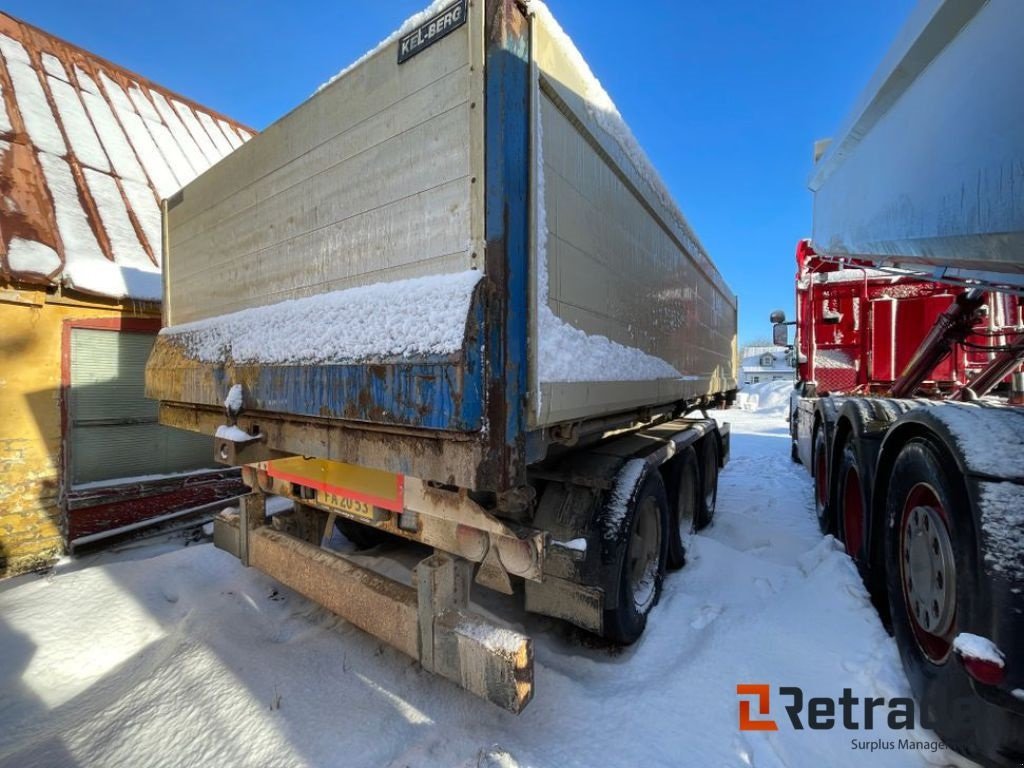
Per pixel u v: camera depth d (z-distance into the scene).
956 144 1.64
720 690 2.28
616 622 2.51
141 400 4.95
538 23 1.83
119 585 3.60
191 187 3.35
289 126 2.44
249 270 2.78
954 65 1.64
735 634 2.68
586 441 3.06
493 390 1.59
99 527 4.54
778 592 3.17
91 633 3.02
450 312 1.58
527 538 1.90
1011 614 1.55
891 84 2.11
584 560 2.47
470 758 1.91
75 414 4.49
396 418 1.72
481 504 2.16
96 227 4.84
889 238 2.25
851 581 2.83
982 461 1.72
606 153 2.45
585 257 2.22
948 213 1.71
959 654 1.62
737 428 15.27
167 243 3.70
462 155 1.67
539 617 3.08
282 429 2.44
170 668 2.54
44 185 4.76
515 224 1.68
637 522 2.80
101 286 4.44
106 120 6.19
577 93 2.16
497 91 1.61
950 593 1.83
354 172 2.09
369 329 1.86
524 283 1.74
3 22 6.08
